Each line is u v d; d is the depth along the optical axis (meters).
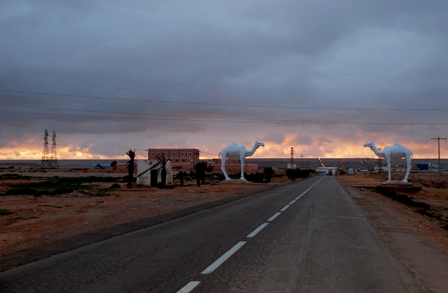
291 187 43.28
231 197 25.95
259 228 11.58
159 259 7.39
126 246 8.72
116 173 97.31
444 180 97.75
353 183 59.84
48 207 18.59
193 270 6.55
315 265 6.98
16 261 7.29
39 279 6.05
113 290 5.47
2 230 11.62
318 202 21.95
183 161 129.25
